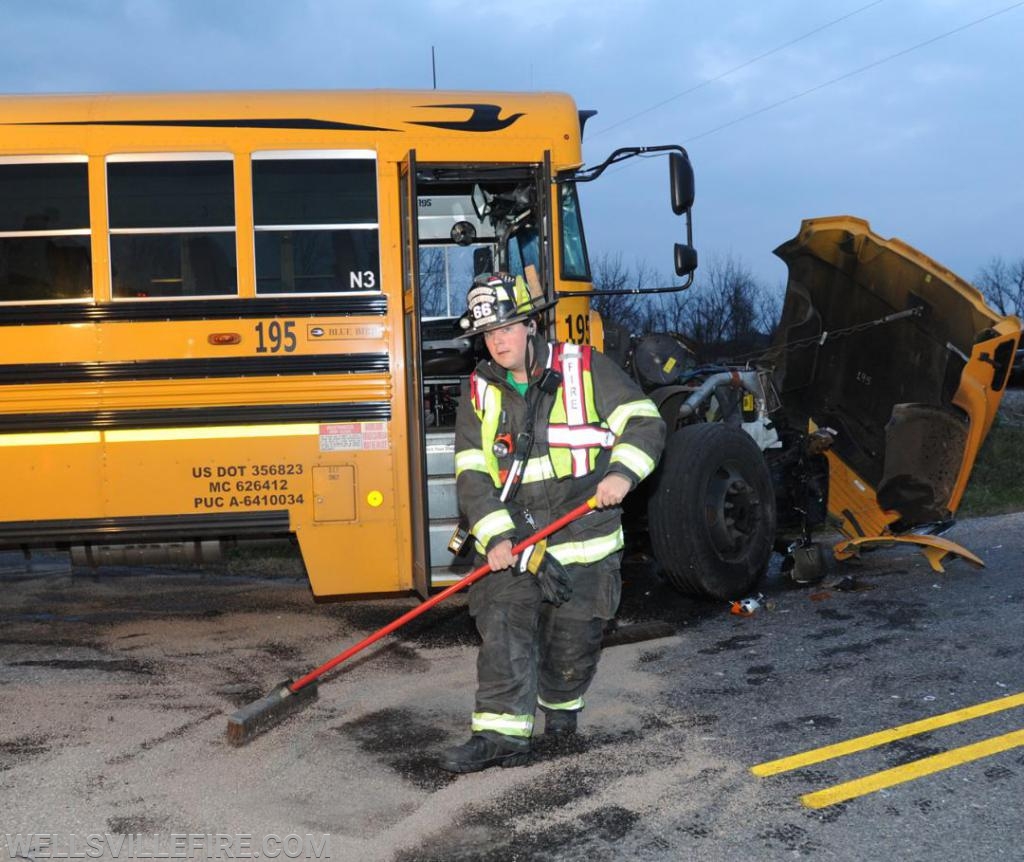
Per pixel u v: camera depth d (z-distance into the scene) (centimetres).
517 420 378
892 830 317
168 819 344
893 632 529
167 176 555
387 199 569
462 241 677
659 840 316
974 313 629
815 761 370
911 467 665
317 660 536
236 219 559
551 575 367
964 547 730
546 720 408
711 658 504
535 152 584
